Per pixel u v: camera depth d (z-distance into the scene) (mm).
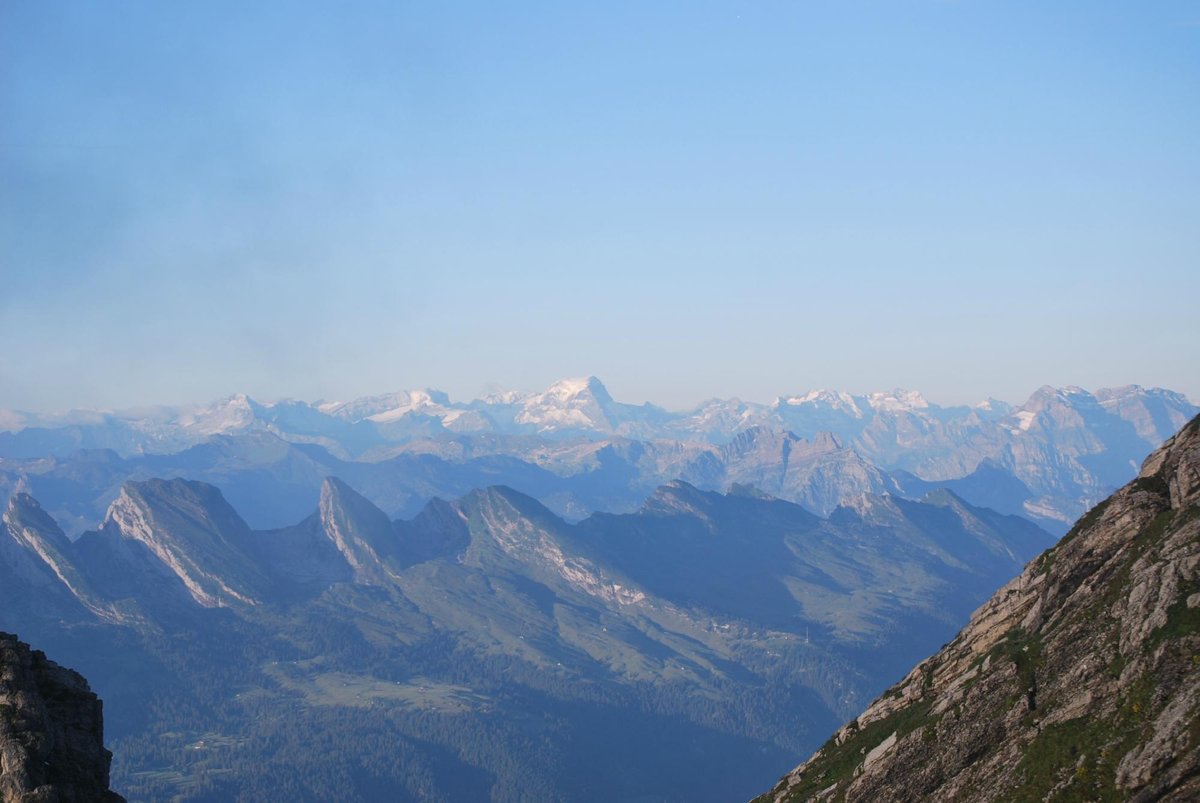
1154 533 116438
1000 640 136875
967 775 112375
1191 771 87625
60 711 114062
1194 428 128625
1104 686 104000
